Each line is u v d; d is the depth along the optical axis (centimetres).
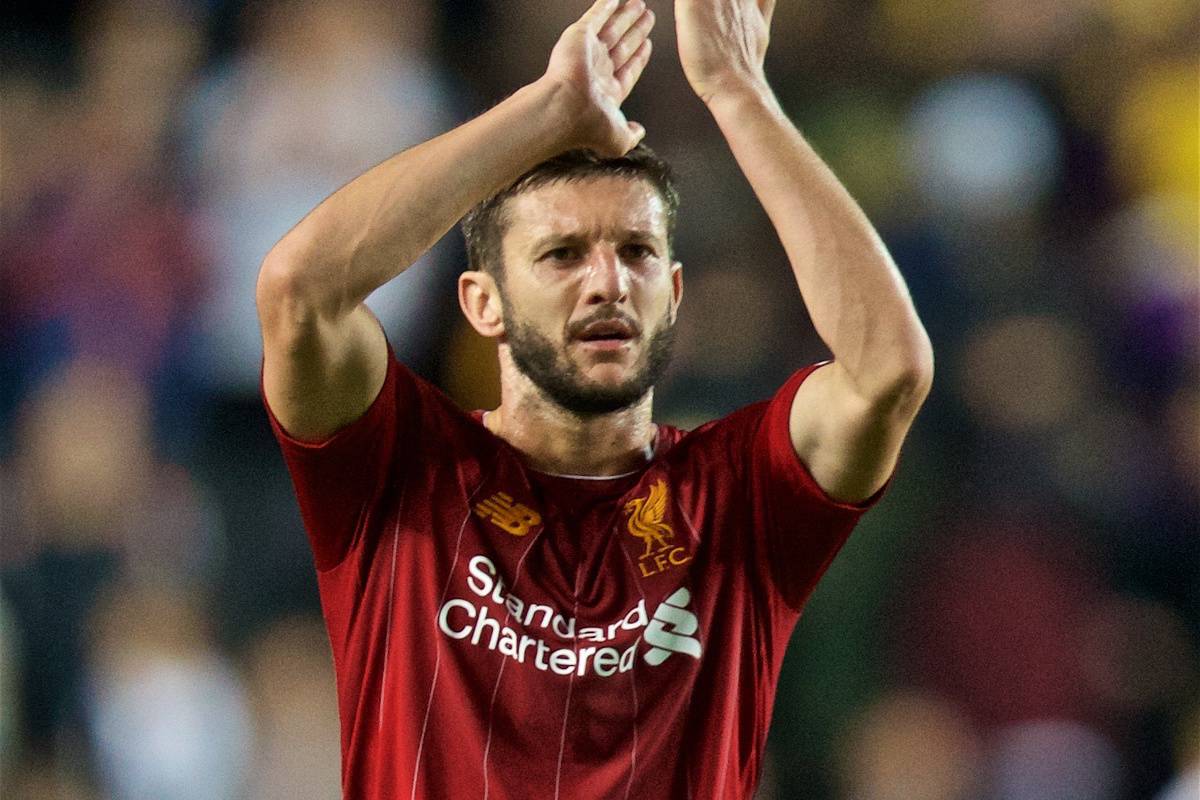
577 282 1315
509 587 1317
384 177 1267
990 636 2983
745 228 3173
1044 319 3281
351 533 1345
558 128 1288
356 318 1293
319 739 2883
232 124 3484
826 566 1377
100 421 3219
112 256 3434
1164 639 3088
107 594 3080
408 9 3584
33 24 4088
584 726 1289
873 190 3500
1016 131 3638
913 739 2878
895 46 3750
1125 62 3797
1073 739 2977
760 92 1356
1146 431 3262
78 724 3002
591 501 1355
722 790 1313
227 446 3194
